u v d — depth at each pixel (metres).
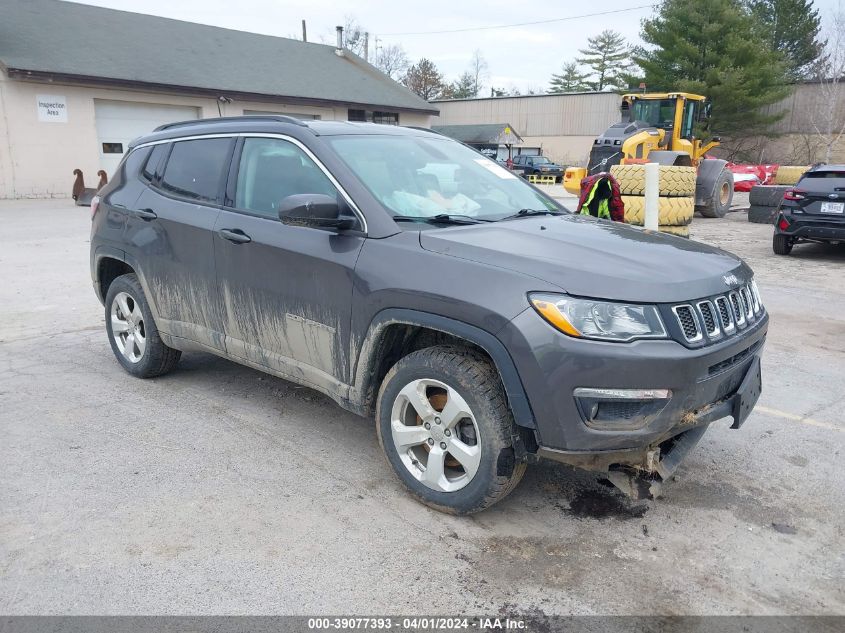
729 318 3.15
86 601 2.65
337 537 3.10
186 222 4.33
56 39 23.00
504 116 52.50
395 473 3.46
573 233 3.53
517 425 2.99
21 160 20.67
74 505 3.33
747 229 15.00
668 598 2.74
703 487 3.64
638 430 2.84
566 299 2.81
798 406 4.78
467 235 3.30
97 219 5.21
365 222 3.44
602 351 2.75
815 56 50.97
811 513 3.39
